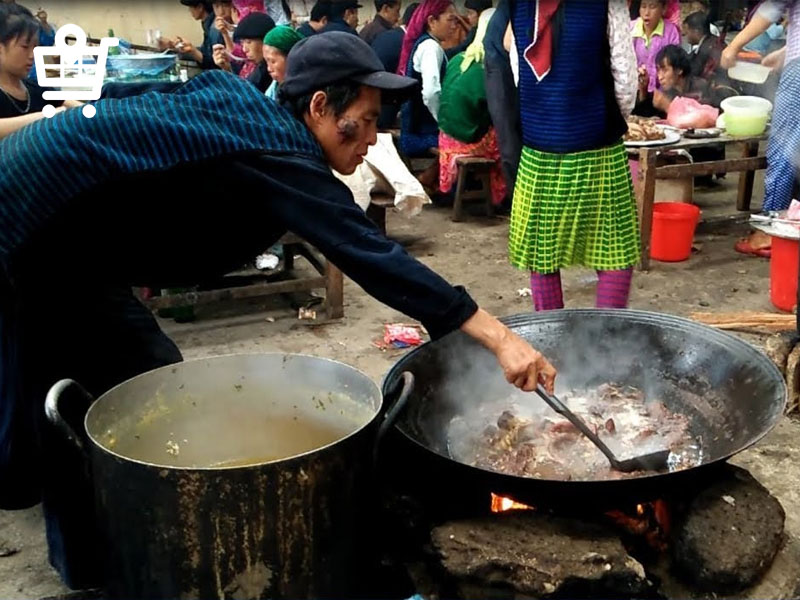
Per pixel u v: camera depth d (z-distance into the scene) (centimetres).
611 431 217
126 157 159
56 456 193
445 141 574
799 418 294
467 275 466
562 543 178
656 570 195
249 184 161
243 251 186
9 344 184
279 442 204
